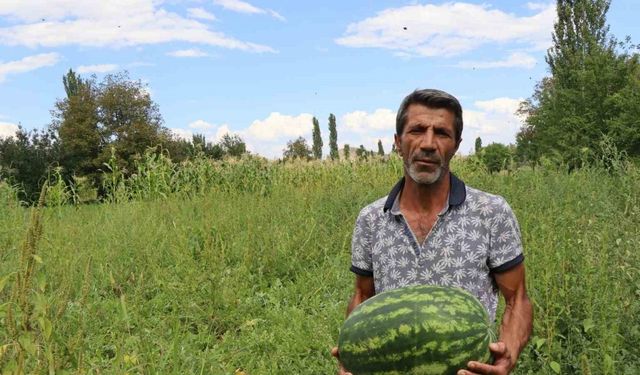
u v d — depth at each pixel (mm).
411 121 2895
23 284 3078
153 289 7086
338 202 11000
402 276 3059
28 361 3387
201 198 12336
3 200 10914
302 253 8477
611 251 5230
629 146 22375
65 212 11875
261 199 11648
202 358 4996
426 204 3023
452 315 2521
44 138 34875
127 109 54531
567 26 39500
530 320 2967
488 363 2549
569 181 10680
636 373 4090
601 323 4473
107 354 5086
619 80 25922
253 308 6773
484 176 12648
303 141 71312
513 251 2961
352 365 2627
